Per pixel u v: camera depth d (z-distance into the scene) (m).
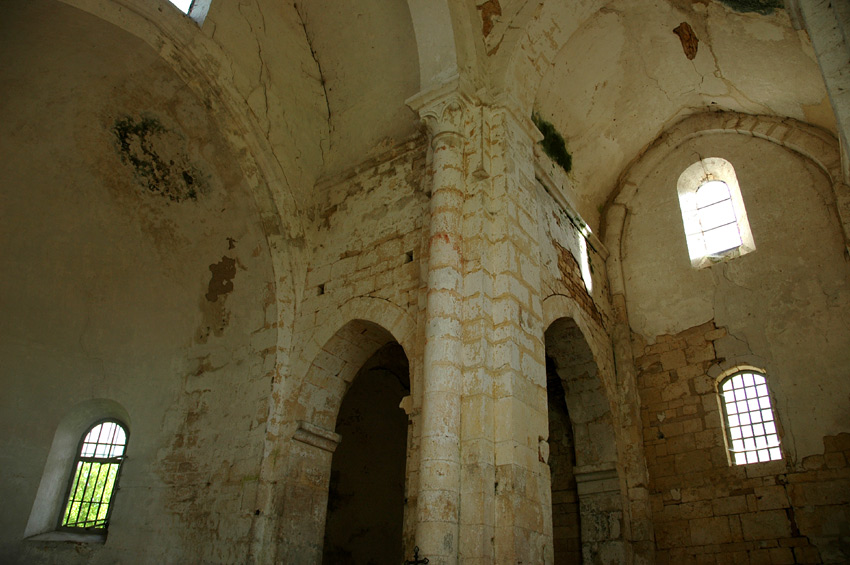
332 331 9.85
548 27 10.47
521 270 8.80
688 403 11.45
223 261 11.16
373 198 10.67
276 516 8.87
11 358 10.69
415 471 7.93
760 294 11.47
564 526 11.66
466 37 10.05
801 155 11.98
